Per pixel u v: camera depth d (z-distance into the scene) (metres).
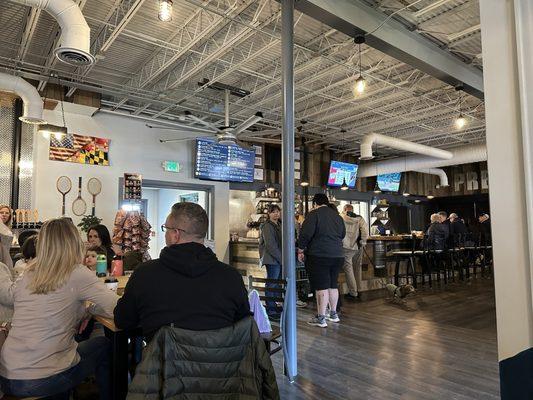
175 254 1.52
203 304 1.45
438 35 4.50
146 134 7.07
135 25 4.38
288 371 2.95
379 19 3.98
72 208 6.13
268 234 5.24
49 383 1.71
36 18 3.93
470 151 9.38
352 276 6.10
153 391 1.30
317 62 5.28
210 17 4.24
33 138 5.83
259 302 2.74
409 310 5.30
